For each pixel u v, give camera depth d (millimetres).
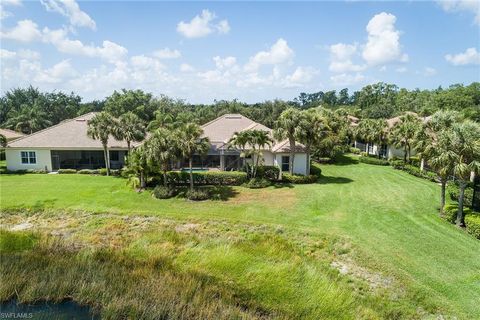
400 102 105938
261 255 15281
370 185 31234
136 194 27062
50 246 16234
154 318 11031
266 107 77438
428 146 20688
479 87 83438
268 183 30469
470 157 18688
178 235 18016
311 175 32594
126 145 38938
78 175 35688
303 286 12625
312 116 32375
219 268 14016
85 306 11883
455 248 16219
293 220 20781
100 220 21078
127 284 12852
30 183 30969
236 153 35656
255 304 11914
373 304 11883
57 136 39031
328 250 16562
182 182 30547
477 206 20828
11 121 63031
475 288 12664
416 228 19047
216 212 22469
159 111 65750
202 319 11000
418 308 11656
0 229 18266
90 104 91250
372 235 17984
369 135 49000
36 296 12133
